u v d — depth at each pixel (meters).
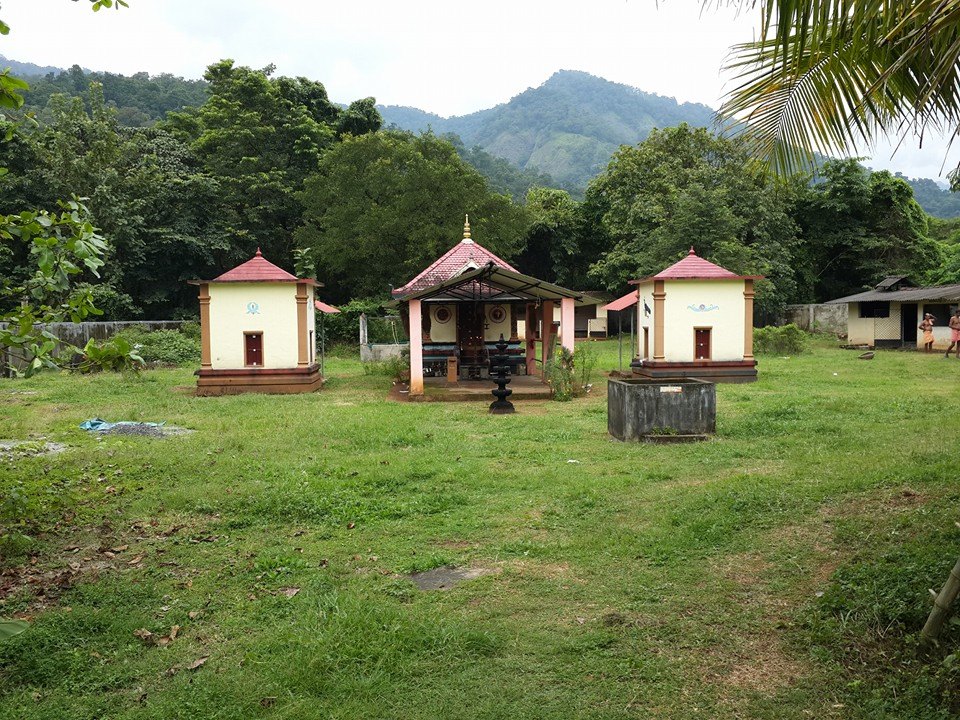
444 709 3.83
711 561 5.71
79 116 36.09
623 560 5.84
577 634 4.61
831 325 36.12
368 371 22.64
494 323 21.02
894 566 5.01
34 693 4.06
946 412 11.93
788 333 27.39
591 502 7.44
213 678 4.17
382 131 39.03
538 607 5.03
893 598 4.52
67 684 4.17
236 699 3.96
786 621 4.61
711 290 18.89
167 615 5.04
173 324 30.72
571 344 17.58
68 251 5.03
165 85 80.56
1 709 3.90
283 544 6.52
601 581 5.44
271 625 4.87
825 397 14.44
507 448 10.46
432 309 20.81
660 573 5.51
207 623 4.94
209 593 5.43
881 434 10.23
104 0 5.02
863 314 32.78
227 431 12.07
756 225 34.75
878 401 13.53
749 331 18.86
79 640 4.68
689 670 4.14
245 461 9.62
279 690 4.02
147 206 33.81
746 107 6.22
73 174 31.39
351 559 6.09
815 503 6.75
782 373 20.11
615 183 40.50
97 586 5.48
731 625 4.63
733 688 3.94
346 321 33.44
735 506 6.83
